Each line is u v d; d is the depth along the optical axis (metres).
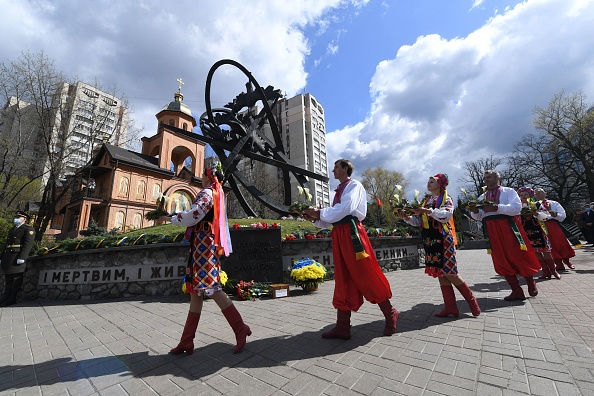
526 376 1.96
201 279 2.68
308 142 86.06
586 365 2.05
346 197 3.00
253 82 11.71
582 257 9.81
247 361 2.53
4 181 20.72
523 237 4.42
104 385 2.21
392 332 3.00
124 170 28.39
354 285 3.01
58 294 6.82
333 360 2.44
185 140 36.00
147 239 6.71
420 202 3.72
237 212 37.75
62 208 31.39
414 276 7.70
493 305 4.01
